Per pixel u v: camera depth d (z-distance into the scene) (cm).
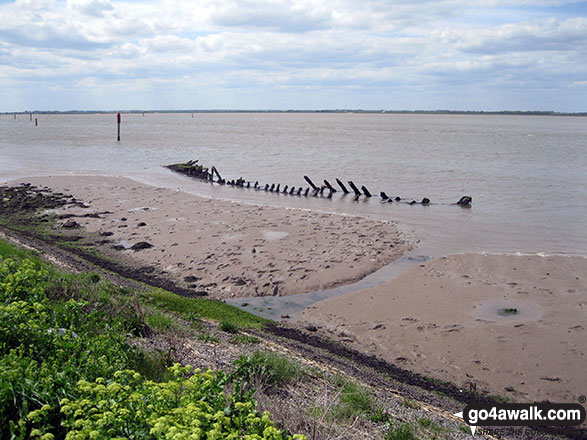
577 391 1102
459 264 1911
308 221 2545
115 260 1948
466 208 3023
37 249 1736
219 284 1728
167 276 1794
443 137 10469
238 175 4566
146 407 445
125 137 9756
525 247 2167
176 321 1140
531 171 4662
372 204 3197
